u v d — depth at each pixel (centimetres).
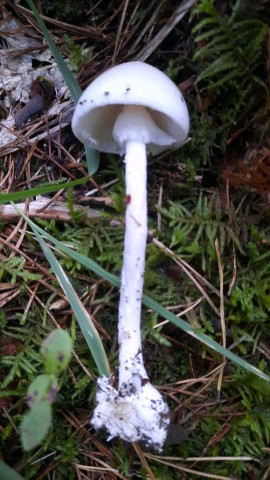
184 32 20
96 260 20
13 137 22
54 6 23
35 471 18
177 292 20
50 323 20
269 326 20
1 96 23
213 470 19
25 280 19
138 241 18
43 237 20
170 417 18
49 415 12
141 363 17
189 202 21
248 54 19
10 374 18
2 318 19
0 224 20
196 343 20
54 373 12
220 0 19
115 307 20
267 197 20
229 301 20
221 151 21
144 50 21
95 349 17
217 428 19
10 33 23
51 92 22
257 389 19
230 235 20
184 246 20
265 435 19
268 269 20
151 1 21
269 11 18
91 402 19
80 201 20
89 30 22
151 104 16
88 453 19
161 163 21
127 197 18
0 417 19
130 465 18
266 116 19
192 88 20
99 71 22
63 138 22
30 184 21
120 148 20
